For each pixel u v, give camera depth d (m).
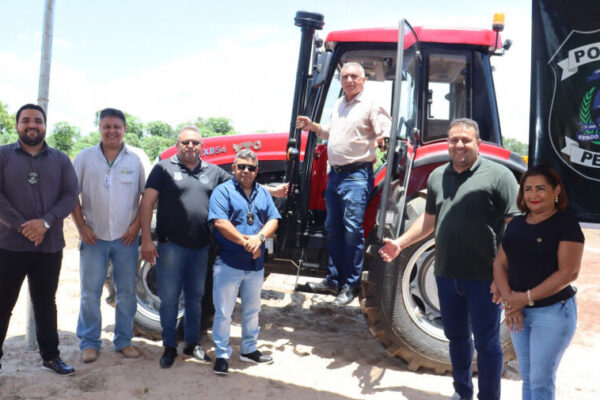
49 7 3.93
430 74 4.16
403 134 3.45
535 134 2.82
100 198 3.72
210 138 4.85
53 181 3.44
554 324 2.53
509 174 3.03
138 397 3.27
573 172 2.75
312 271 4.30
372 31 4.12
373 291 3.78
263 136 4.77
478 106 4.13
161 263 3.80
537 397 2.59
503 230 3.10
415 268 4.09
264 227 3.72
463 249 3.03
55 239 3.49
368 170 3.84
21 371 3.59
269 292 6.17
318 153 4.44
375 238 3.85
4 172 3.32
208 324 4.27
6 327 3.44
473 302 3.05
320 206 4.46
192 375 3.63
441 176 3.21
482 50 4.18
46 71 3.94
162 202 3.78
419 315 3.96
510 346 3.89
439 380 3.78
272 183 4.66
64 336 4.36
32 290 3.52
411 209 3.78
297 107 3.83
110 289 4.23
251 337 3.90
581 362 4.38
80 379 3.44
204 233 3.82
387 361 4.11
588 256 10.08
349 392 3.50
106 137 3.72
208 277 4.21
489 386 3.08
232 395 3.36
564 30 2.77
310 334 4.68
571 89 2.76
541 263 2.54
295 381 3.62
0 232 3.33
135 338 4.35
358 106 3.78
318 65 3.69
